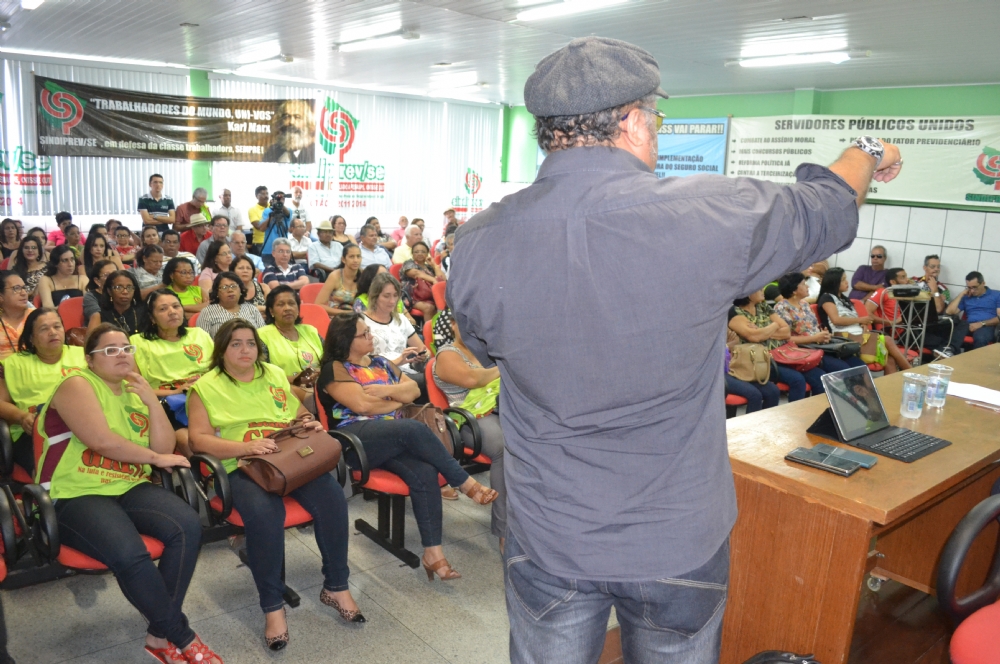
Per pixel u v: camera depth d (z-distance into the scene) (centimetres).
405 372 418
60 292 545
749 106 1022
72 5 667
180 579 230
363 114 1251
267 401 284
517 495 98
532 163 1394
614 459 90
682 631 95
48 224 1007
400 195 1323
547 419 92
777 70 833
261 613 266
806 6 544
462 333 102
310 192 1226
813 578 190
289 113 1166
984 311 767
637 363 85
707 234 82
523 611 102
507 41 761
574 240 86
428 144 1338
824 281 605
